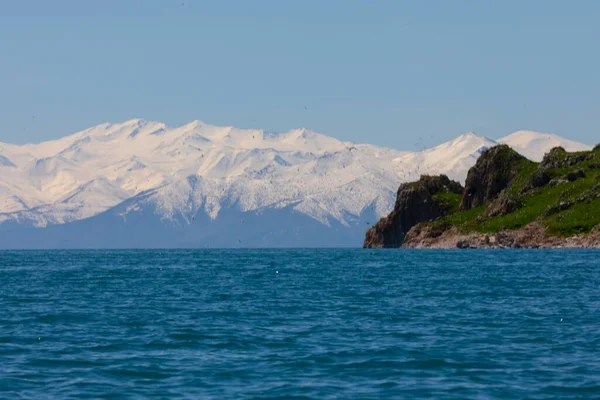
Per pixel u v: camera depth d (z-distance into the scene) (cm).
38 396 11000
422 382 11669
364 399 10756
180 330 16662
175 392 11169
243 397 10875
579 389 11175
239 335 15925
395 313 19438
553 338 15275
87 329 16975
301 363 13025
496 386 11388
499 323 17438
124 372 12431
